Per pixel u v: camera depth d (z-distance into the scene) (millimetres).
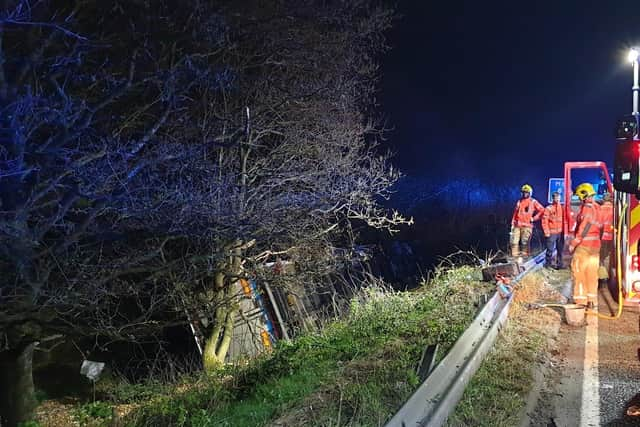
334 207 11320
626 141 6594
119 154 8273
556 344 8445
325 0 12242
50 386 12055
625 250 9805
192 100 10008
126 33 9664
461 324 8109
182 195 8125
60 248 7551
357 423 5059
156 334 12609
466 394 5891
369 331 8688
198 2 9914
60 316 8266
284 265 12359
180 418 6703
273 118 12453
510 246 16781
